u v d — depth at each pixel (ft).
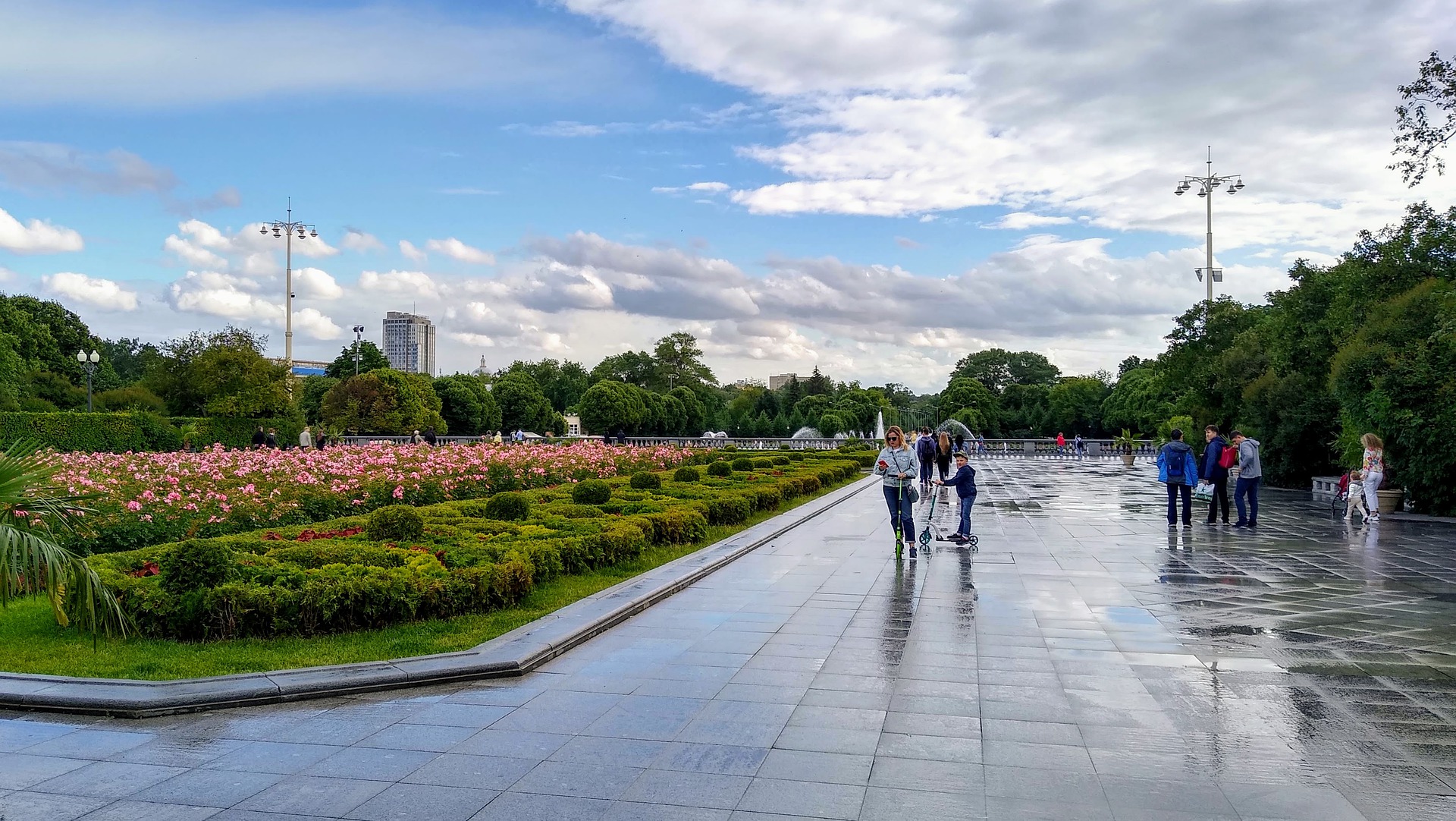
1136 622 27.55
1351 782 15.15
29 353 176.76
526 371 349.82
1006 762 16.11
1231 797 14.53
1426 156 62.59
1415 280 73.10
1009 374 355.56
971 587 33.65
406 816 13.89
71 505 17.15
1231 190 118.83
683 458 102.27
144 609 24.40
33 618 26.61
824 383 360.07
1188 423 126.31
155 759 16.29
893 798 14.53
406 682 20.79
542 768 15.88
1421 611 29.19
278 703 19.60
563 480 75.25
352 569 27.02
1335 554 42.29
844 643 24.99
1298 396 88.43
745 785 15.11
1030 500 73.51
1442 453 59.72
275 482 52.65
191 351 173.06
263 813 14.01
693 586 33.86
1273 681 21.24
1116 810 14.05
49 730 17.78
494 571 28.55
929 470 72.23
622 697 20.01
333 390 191.21
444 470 63.93
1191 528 52.75
